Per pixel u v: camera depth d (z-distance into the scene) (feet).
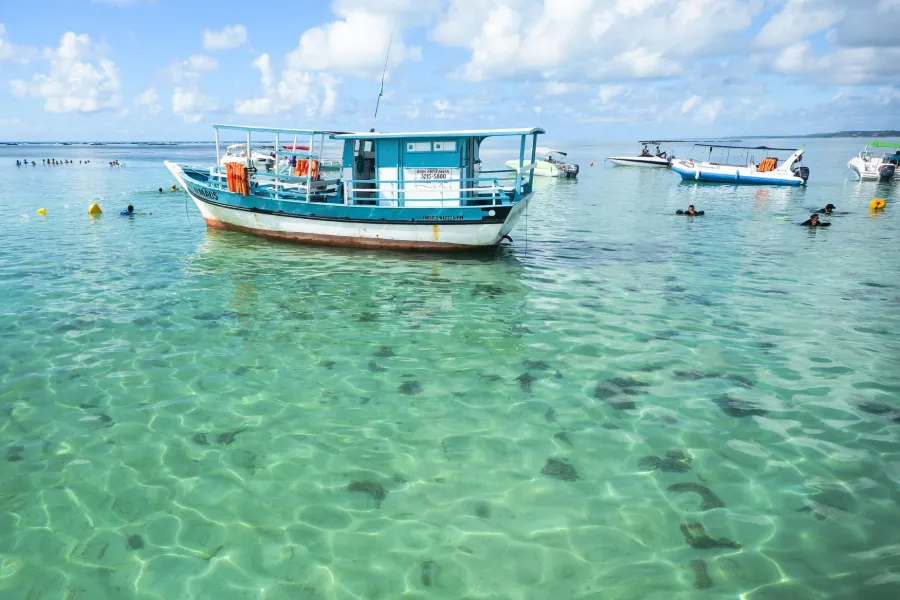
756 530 17.07
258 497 18.61
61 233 66.74
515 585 14.94
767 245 63.67
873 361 29.86
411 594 14.64
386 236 55.26
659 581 15.08
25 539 16.60
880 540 16.61
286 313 37.68
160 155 352.08
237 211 60.85
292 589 14.82
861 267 52.24
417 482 19.44
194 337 32.91
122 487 19.07
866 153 164.14
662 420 23.68
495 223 52.11
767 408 24.70
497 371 28.60
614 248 61.72
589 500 18.51
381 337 33.37
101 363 28.94
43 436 22.09
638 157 224.74
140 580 15.11
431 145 52.85
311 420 23.62
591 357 30.45
